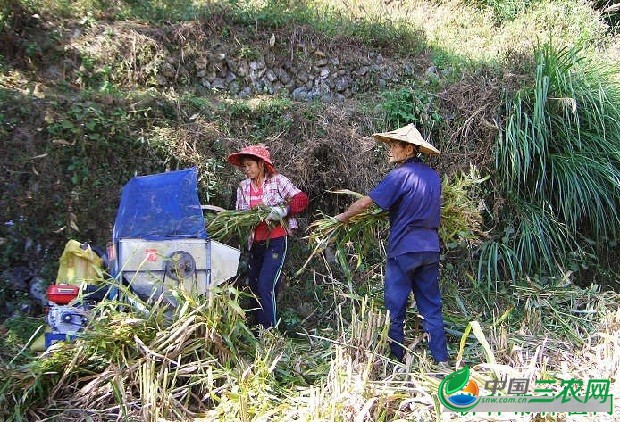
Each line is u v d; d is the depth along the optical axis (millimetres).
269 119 5703
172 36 6223
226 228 4344
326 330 4586
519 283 5512
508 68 6074
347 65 6898
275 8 7090
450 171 5785
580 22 9203
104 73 5789
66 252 4152
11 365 3562
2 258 4637
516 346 4152
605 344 4074
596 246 5891
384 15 8062
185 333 3479
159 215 3930
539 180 5750
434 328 4078
